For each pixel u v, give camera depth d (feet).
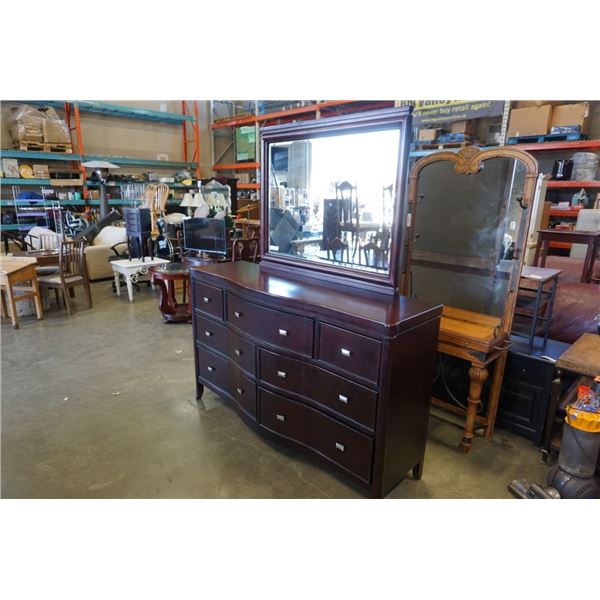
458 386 8.68
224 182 25.90
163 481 6.69
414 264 8.89
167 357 11.48
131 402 9.12
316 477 6.79
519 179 7.18
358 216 6.73
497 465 7.07
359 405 5.72
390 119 5.99
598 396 6.10
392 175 6.15
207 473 6.88
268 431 7.19
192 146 30.94
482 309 8.04
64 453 7.37
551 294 8.34
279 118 26.76
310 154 7.22
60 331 13.46
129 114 27.32
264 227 8.34
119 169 27.09
